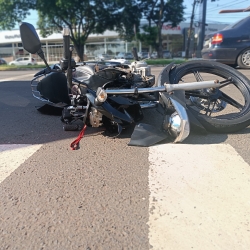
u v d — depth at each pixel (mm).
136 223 1869
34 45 2967
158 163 2680
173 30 47781
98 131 3703
